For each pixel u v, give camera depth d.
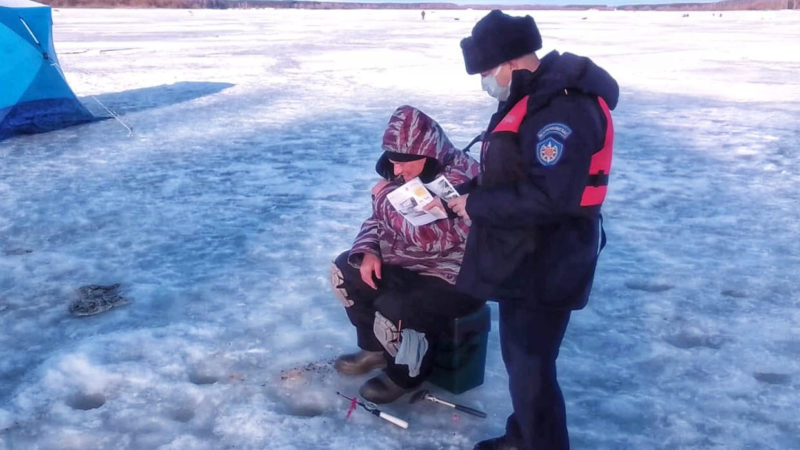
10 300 4.48
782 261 5.08
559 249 2.22
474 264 2.36
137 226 6.00
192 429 3.07
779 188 7.17
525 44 2.21
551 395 2.40
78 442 2.99
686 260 5.14
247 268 5.00
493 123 2.31
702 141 9.66
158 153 9.02
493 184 2.24
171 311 4.28
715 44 31.17
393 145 2.91
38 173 7.94
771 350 3.76
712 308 4.30
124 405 3.26
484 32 2.23
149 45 29.33
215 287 4.65
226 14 104.00
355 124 11.10
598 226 2.28
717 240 5.58
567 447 2.44
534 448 2.42
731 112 12.09
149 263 5.12
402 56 24.00
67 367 3.57
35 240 5.67
